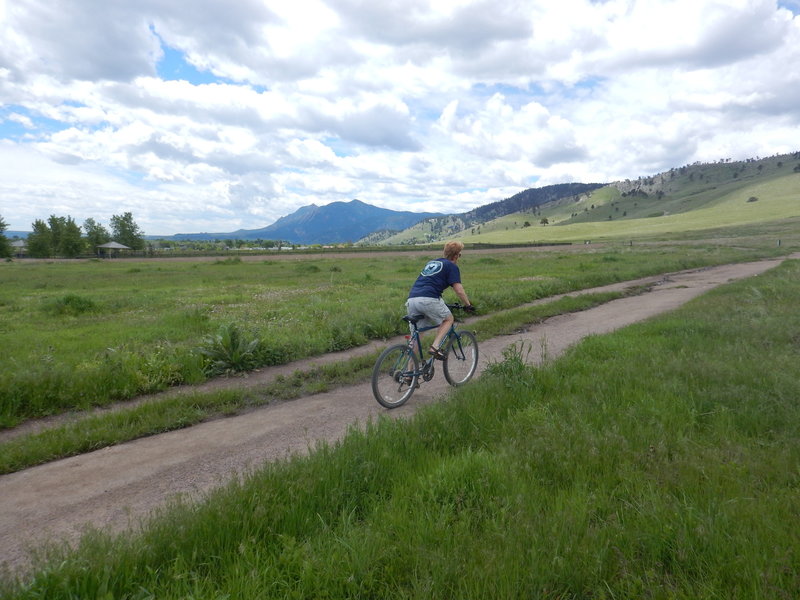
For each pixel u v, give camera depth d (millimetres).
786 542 2594
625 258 40438
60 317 15219
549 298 17375
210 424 5820
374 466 3719
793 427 4207
